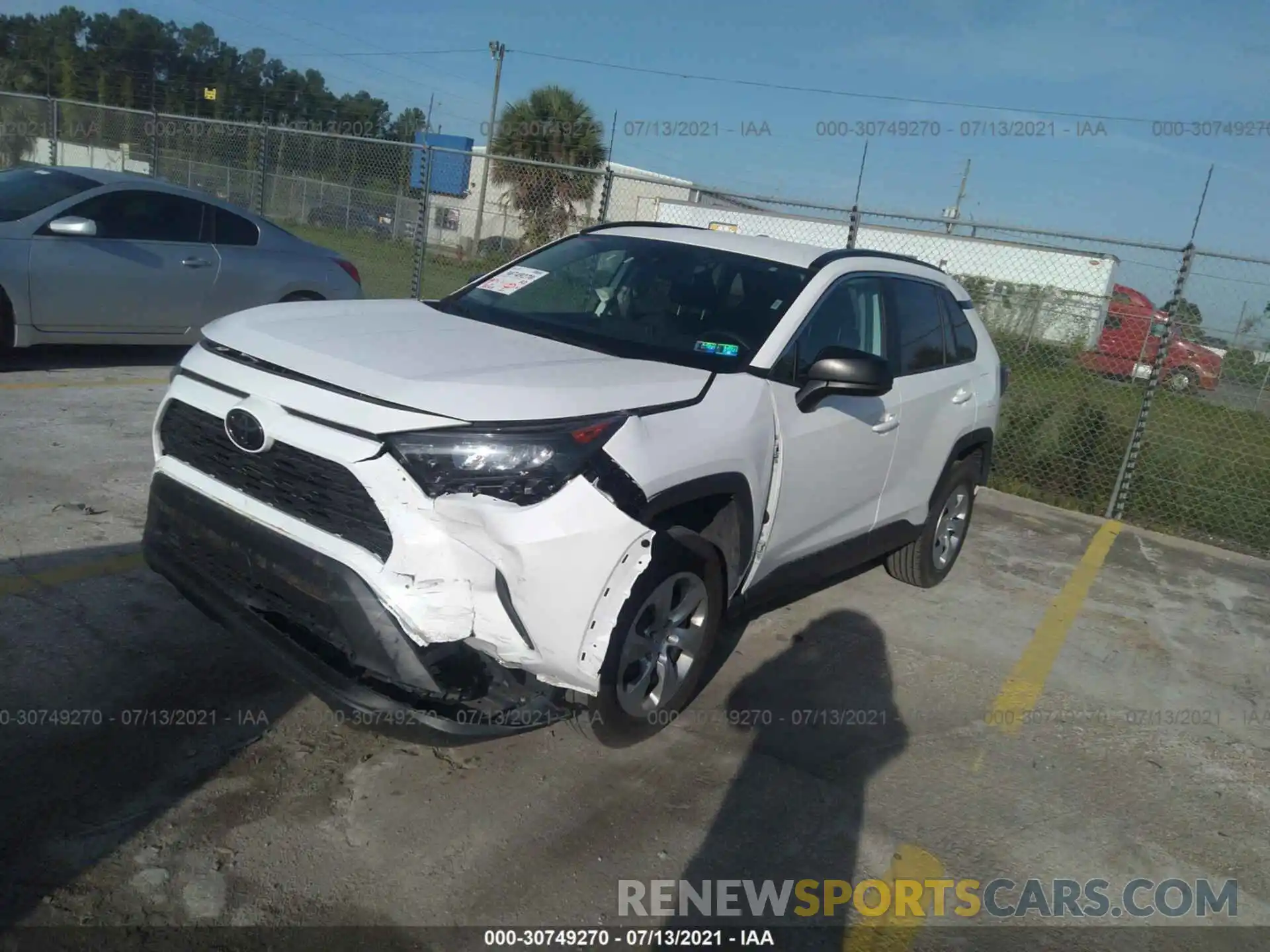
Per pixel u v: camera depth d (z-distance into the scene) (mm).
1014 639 5328
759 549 3926
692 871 3086
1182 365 8430
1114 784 3943
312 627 3020
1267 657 5609
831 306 4371
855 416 4355
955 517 5926
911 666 4766
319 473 2961
